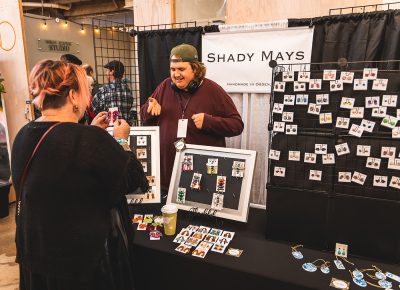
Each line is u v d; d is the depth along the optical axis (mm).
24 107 3348
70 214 914
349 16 1992
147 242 1328
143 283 1368
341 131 1306
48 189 902
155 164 1577
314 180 1353
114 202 994
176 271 1277
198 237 1366
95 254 950
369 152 1265
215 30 2391
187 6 2961
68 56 2562
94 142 925
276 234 1423
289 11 2379
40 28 5188
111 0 5859
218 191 1475
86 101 1034
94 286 1005
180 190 1550
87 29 6102
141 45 2674
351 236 1317
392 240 1260
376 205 1264
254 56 2307
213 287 1225
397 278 1113
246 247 1312
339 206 1319
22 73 3271
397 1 2090
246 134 2496
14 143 990
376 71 1231
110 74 2951
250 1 2471
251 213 1679
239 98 2467
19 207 967
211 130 1778
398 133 1225
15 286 2143
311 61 2152
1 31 3271
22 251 972
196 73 1798
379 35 1939
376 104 1247
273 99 1416
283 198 1395
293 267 1174
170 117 1890
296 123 1382
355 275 1128
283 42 2203
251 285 1153
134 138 1594
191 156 1564
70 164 899
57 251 918
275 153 1397
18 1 3119
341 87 1288
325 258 1244
